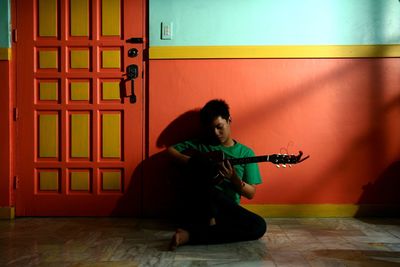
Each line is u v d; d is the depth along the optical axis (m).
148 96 2.94
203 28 2.90
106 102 2.96
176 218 2.92
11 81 2.95
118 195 2.96
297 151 2.93
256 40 2.90
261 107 2.92
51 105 2.96
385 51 2.88
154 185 2.94
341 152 2.93
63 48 2.95
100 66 2.95
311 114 2.93
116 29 2.93
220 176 2.26
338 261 1.98
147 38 2.93
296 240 2.35
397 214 2.93
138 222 2.82
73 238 2.41
